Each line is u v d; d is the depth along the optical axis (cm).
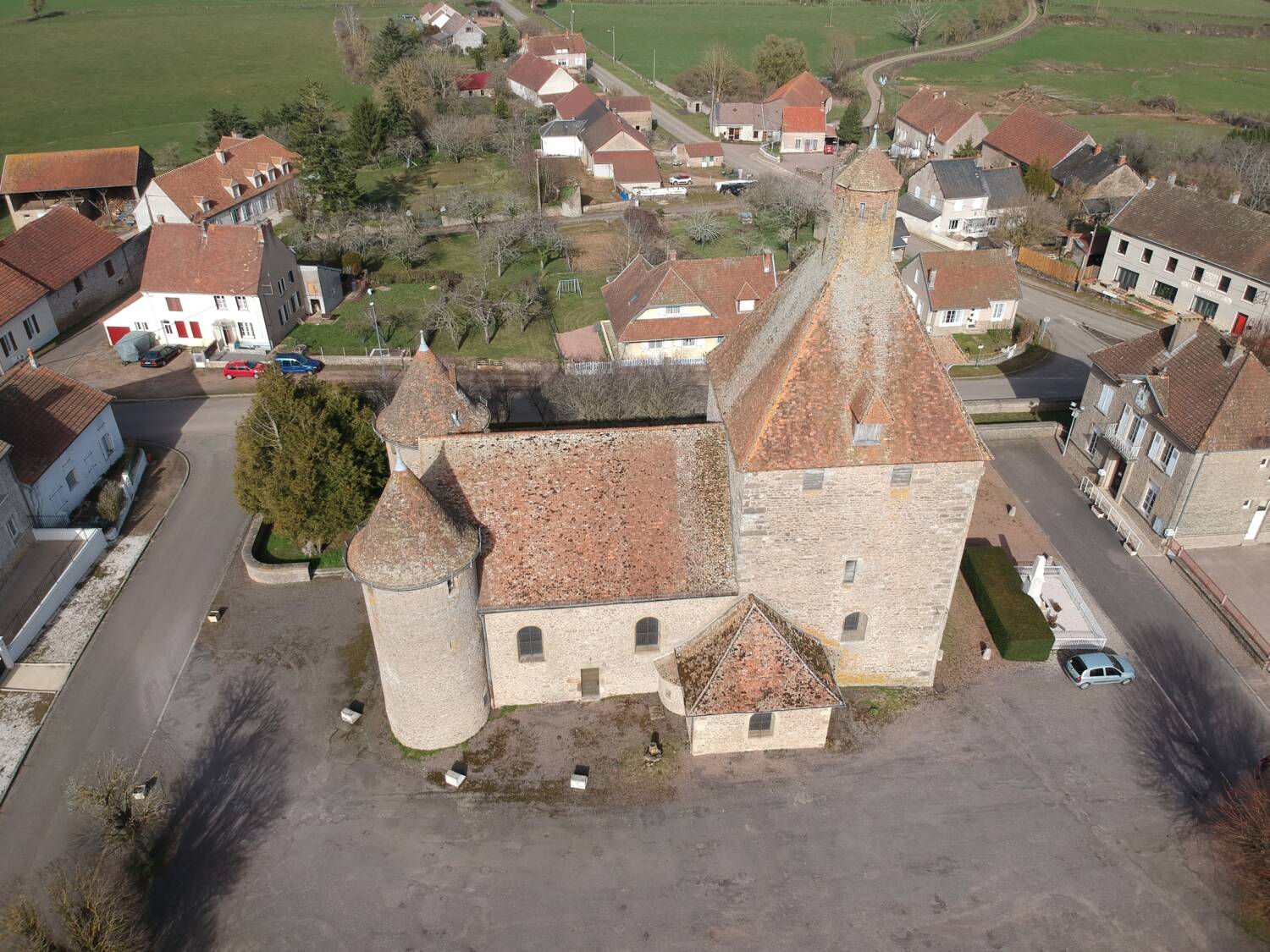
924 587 3962
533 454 3900
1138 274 9025
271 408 4972
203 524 5516
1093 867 3534
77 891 3275
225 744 4031
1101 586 5044
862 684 4316
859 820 3712
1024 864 3547
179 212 9731
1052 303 9000
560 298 9075
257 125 13450
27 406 5500
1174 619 4797
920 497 3684
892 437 3534
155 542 5353
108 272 8869
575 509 3881
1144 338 5850
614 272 9669
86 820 3678
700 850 3600
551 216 11475
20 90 15338
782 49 16650
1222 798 3794
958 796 3809
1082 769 3931
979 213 10744
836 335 3500
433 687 3800
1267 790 3719
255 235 7781
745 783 3866
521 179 12344
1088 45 19675
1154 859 3569
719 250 10262
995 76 17738
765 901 3412
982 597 4775
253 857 3556
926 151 13688
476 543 3684
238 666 4447
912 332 3528
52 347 7925
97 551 5209
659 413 6078
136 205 10400
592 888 3459
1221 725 4153
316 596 4903
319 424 4944
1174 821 3716
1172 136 13062
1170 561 5244
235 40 19000
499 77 16375
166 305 7775
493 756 3969
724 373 4116
